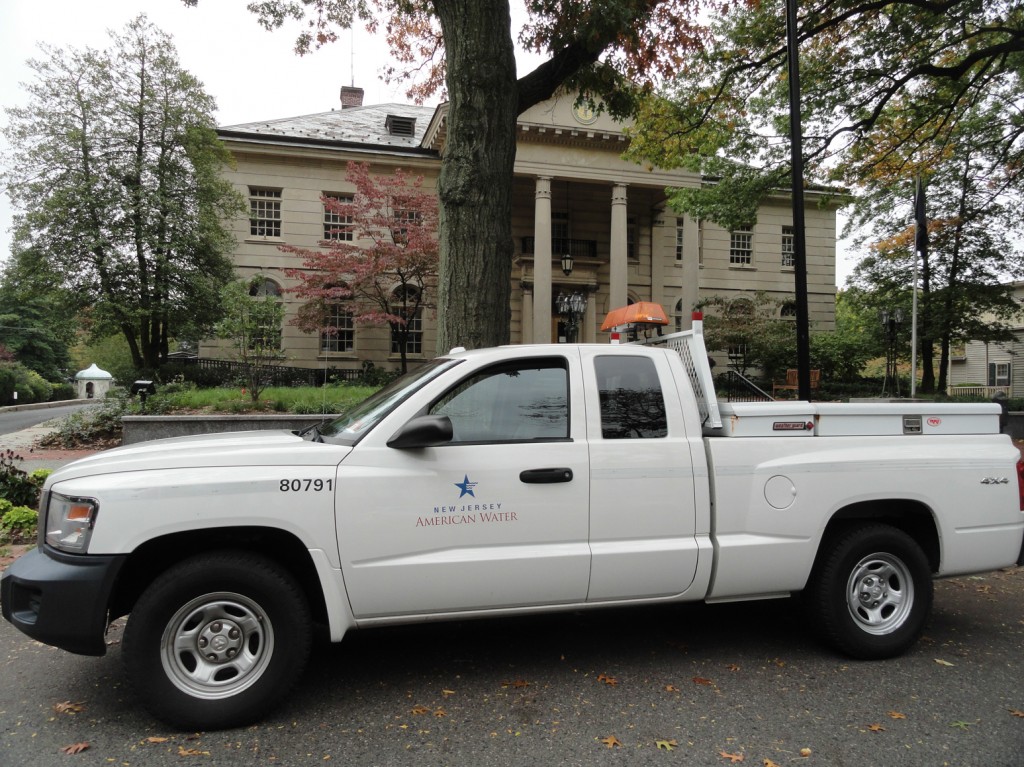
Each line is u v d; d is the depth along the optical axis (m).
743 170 15.71
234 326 15.25
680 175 24.97
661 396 3.95
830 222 30.83
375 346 25.17
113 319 20.67
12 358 41.44
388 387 4.30
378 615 3.47
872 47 13.60
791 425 4.09
